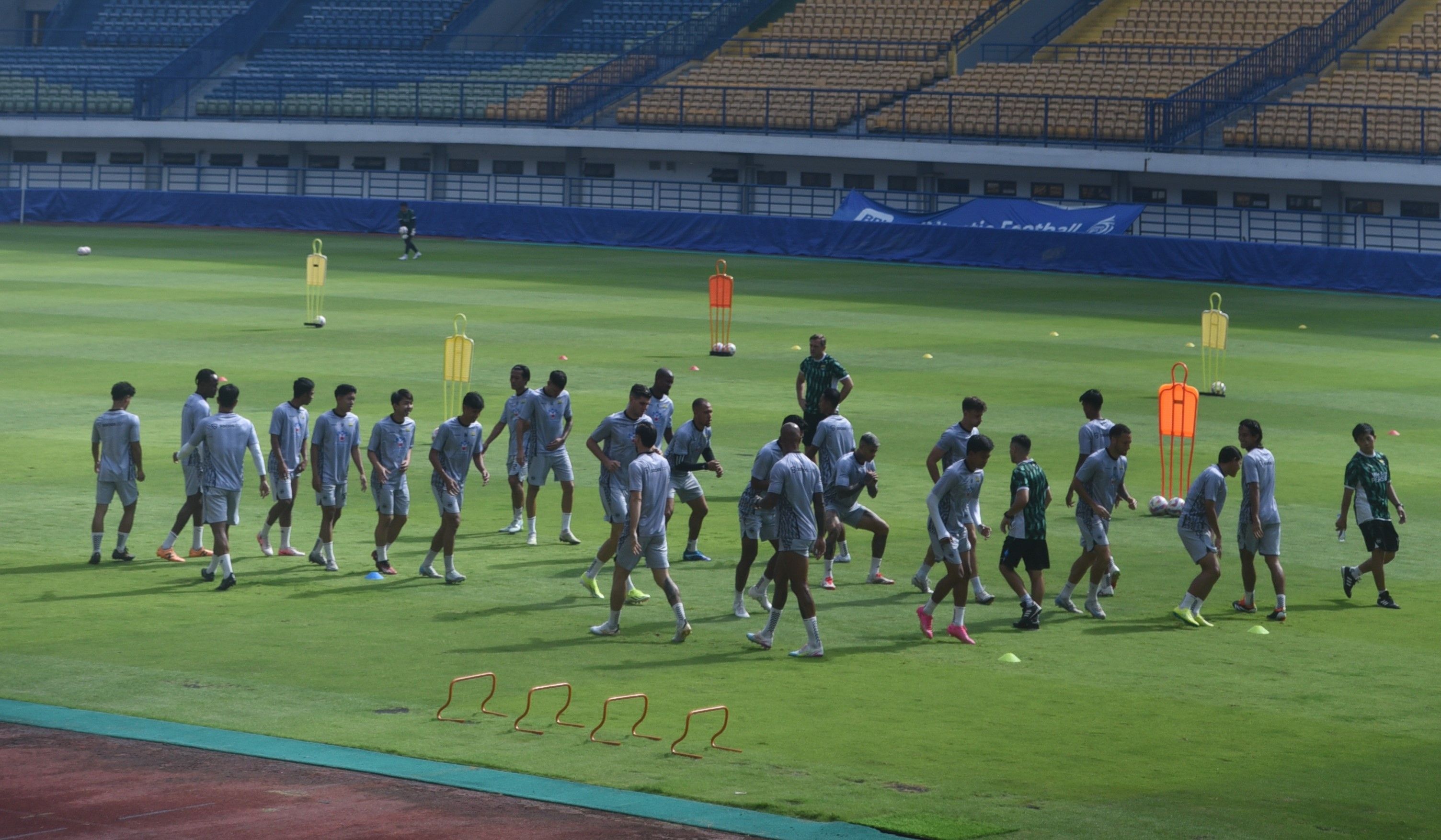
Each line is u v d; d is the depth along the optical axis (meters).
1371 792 21.23
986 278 94.94
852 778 21.38
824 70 124.56
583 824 19.30
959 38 124.69
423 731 23.11
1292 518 39.09
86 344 62.69
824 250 105.75
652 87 122.19
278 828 18.75
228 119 130.62
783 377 58.25
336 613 29.84
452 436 31.97
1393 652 28.39
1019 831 19.50
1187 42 120.56
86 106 131.12
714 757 22.17
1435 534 37.53
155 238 112.69
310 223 120.19
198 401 33.31
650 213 110.88
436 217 117.06
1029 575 33.59
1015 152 108.81
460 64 135.88
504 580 32.53
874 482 32.28
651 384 55.81
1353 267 89.75
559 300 80.62
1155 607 31.44
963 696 25.42
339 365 58.62
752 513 29.64
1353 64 112.12
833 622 29.95
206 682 25.39
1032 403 53.69
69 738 22.41
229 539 35.53
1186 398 39.66
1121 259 96.50
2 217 122.38
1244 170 101.75
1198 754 22.75
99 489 33.12
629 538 27.92
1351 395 56.38
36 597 30.52
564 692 25.27
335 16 145.00
